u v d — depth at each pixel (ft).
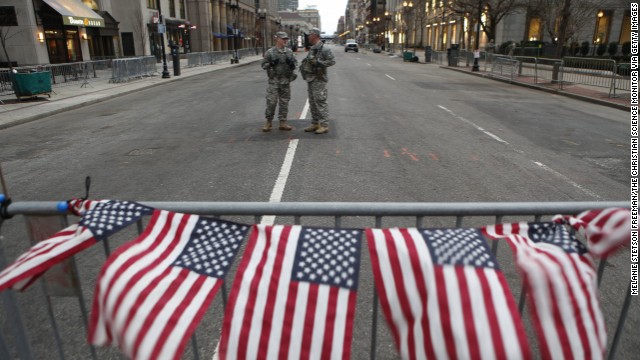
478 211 6.40
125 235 15.37
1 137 35.63
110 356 9.53
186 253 5.97
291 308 5.59
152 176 23.29
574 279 5.58
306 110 43.65
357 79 78.69
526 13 125.49
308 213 6.40
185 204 6.45
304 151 27.50
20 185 22.72
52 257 5.61
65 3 92.99
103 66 92.43
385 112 43.16
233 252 5.99
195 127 36.83
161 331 5.34
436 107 46.75
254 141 30.66
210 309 11.02
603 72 56.90
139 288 5.55
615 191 20.52
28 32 85.15
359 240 5.82
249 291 5.67
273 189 20.53
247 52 207.10
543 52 115.03
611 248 5.81
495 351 5.13
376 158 25.94
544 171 23.63
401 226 15.94
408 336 5.43
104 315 5.61
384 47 285.64
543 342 5.42
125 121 41.11
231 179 22.25
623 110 46.70
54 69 70.13
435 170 23.61
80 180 23.11
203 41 190.90
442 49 219.61
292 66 32.42
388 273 5.56
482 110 45.14
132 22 128.98
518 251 5.78
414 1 213.46
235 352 5.56
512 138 31.99
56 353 9.73
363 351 9.65
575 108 47.67
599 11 110.01
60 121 42.57
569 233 6.49
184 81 82.28
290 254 5.83
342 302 5.56
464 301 5.32
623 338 10.08
